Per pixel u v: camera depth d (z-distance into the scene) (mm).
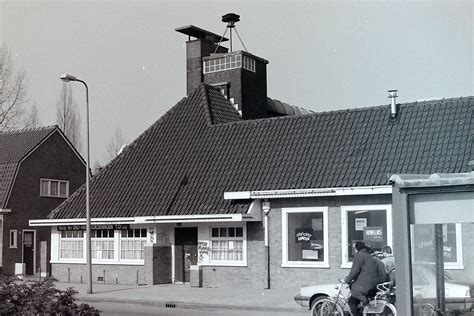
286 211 22938
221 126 27297
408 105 23406
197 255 25125
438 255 8258
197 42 34344
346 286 14469
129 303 20844
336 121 24438
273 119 26141
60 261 28750
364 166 21766
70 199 28812
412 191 7238
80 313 9398
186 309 18812
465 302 10234
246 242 23719
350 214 21719
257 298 20422
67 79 23719
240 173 24344
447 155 20625
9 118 41281
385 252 18141
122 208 26203
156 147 28312
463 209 7043
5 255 35344
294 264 22594
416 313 7996
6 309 9117
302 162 23312
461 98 22516
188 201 24625
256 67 33875
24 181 36969
